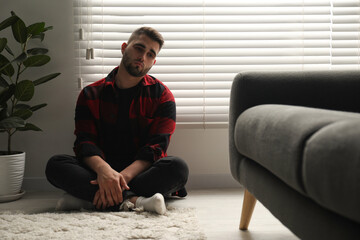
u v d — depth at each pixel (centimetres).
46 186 252
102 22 250
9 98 225
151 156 206
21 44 230
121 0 252
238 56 256
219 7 255
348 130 67
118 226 161
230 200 222
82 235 149
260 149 109
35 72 249
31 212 195
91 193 193
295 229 93
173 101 226
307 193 81
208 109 259
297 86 157
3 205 212
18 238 144
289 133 89
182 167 202
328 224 76
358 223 67
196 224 166
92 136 215
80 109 219
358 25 259
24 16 246
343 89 156
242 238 154
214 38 254
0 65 223
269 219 180
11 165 220
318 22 256
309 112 91
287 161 87
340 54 259
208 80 257
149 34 214
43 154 253
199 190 251
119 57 253
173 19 254
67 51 249
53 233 151
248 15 256
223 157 259
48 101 251
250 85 156
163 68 255
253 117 124
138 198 192
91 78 253
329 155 67
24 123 207
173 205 209
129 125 220
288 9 255
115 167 217
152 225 163
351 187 60
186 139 258
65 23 248
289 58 260
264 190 117
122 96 221
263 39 255
